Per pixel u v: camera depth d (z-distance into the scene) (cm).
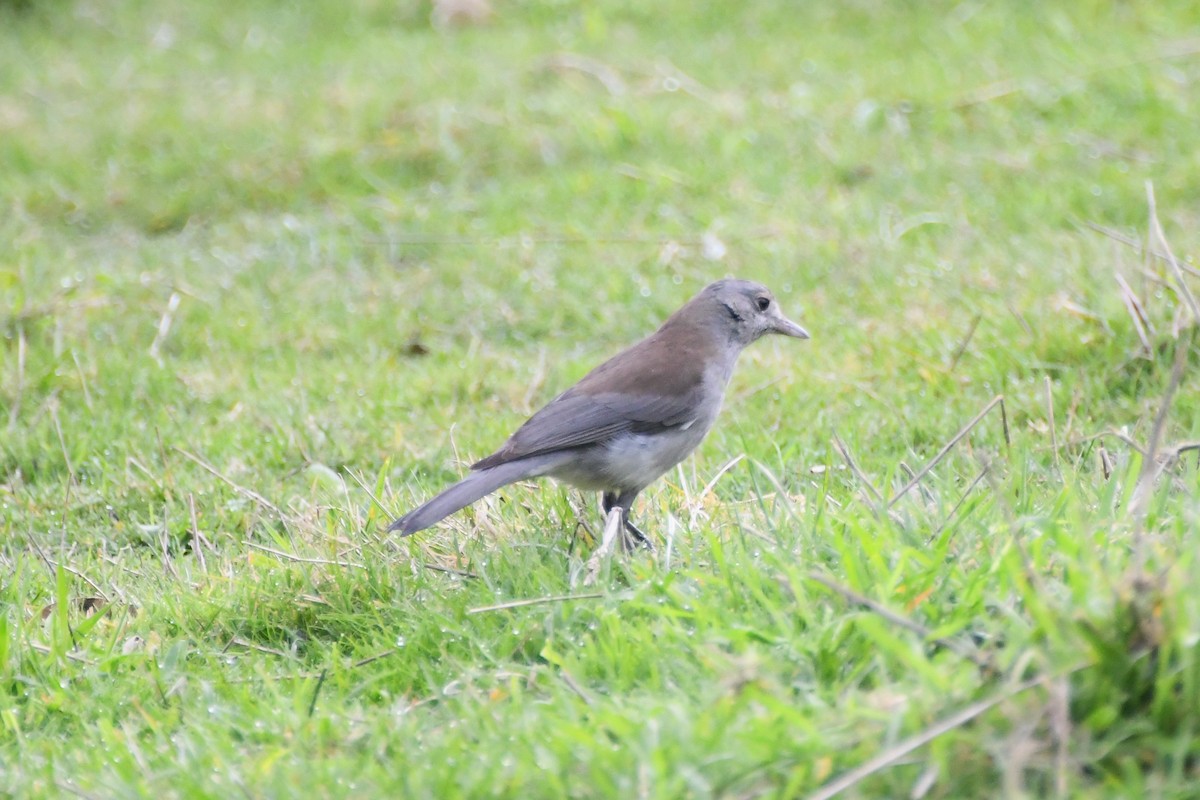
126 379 1335
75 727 755
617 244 1598
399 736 675
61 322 1454
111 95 2188
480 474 905
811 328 1356
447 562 888
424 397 1293
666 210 1667
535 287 1517
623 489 975
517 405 1277
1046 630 593
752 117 1842
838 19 2141
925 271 1419
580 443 937
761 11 2195
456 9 2341
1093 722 571
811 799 552
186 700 768
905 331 1276
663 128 1831
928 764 566
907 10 2131
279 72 2209
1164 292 1184
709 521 870
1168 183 1543
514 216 1692
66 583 866
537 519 939
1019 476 827
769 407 1187
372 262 1647
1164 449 860
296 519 1005
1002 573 670
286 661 816
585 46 2145
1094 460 923
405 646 778
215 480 1128
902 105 1822
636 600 736
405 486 1068
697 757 582
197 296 1547
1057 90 1784
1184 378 1107
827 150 1742
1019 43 1959
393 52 2223
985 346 1217
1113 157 1647
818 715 604
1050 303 1253
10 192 1850
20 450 1200
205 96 2131
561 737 616
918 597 671
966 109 1797
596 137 1830
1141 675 579
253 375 1355
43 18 2577
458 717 692
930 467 834
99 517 1099
